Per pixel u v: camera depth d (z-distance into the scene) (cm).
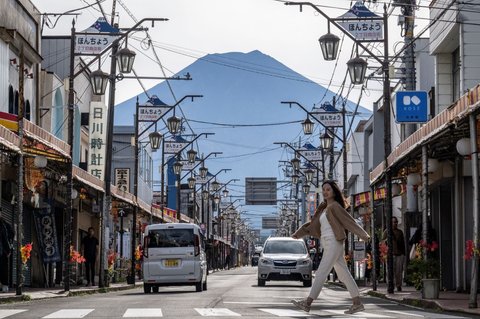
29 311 1920
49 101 4662
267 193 11150
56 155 3200
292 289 4012
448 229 3609
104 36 3472
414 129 4528
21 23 4062
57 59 5466
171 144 6638
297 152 6662
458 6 3497
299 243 4728
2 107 3528
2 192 3350
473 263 2106
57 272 4369
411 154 2848
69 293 3253
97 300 2591
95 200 4756
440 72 3972
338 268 1772
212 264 11119
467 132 2458
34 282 3903
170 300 2538
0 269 3303
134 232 4916
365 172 7269
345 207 1784
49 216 3819
